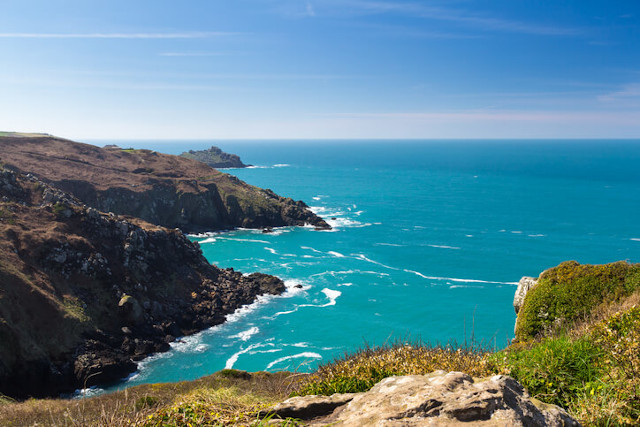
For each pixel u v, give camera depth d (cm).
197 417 529
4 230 6012
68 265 6056
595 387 594
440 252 10862
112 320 5756
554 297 1927
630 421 508
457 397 425
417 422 404
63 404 1948
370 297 7644
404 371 727
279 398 789
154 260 7200
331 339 5978
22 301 4994
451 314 6944
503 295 7825
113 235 7062
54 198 7788
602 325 749
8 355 4409
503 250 11075
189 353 5509
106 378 4797
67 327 5156
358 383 720
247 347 5694
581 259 10188
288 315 6794
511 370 701
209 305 6856
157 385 2245
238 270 9106
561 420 425
